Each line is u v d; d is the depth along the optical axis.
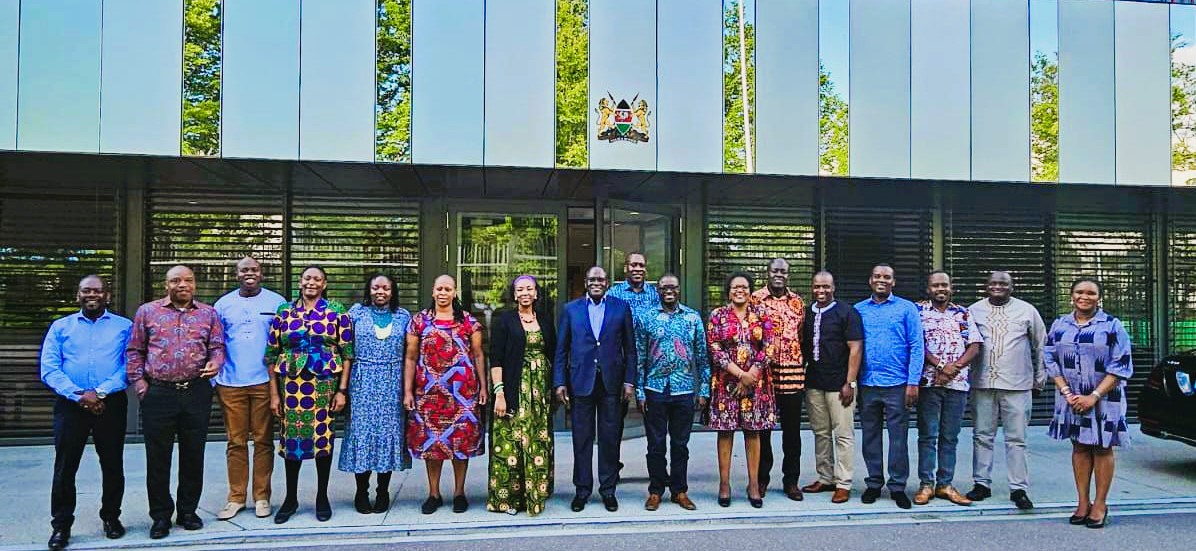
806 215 11.03
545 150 8.91
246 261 6.44
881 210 11.17
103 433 5.88
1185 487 7.61
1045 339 6.94
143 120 8.41
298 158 8.59
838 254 11.04
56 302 9.77
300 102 8.62
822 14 9.47
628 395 6.67
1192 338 11.59
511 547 5.85
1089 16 9.91
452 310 6.59
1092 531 6.26
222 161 8.63
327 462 6.36
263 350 6.41
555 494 7.22
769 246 10.97
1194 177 9.98
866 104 9.48
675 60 9.16
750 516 6.51
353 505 6.85
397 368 6.47
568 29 8.99
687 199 10.76
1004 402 6.91
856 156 9.43
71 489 5.82
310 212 10.18
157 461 5.94
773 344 6.88
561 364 6.68
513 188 10.03
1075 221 11.50
